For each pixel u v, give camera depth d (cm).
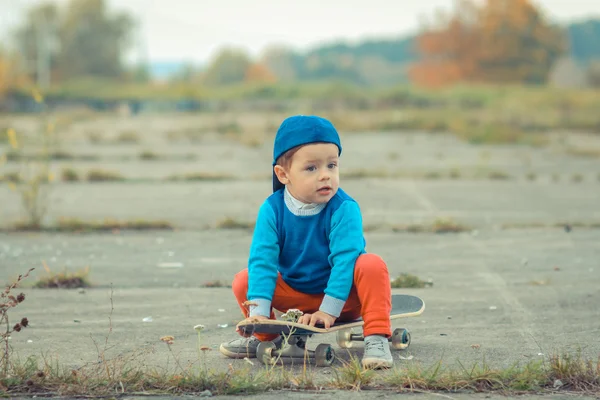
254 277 345
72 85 4966
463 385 299
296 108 4059
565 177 1273
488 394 292
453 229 766
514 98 3694
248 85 4816
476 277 560
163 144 2036
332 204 347
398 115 3167
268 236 348
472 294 504
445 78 7019
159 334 403
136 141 2117
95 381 301
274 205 353
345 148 1917
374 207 927
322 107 4116
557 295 498
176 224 805
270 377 309
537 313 450
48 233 756
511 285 532
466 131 2341
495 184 1177
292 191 347
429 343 380
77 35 8656
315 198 341
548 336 394
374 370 327
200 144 2056
